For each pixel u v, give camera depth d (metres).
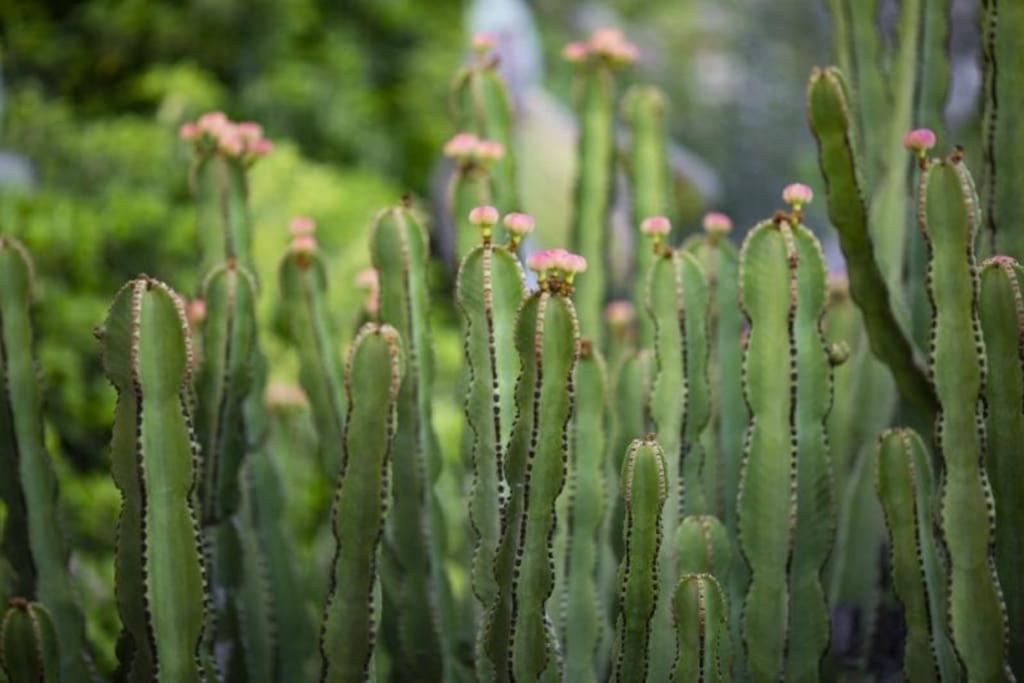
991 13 2.29
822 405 2.17
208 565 2.33
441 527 2.29
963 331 2.07
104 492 3.88
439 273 5.73
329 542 2.47
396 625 2.28
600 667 2.33
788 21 8.16
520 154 4.85
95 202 5.09
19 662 2.14
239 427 2.33
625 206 2.92
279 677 2.43
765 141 7.86
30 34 7.29
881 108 2.49
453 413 4.50
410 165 7.63
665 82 8.62
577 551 2.22
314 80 7.30
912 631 2.13
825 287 2.15
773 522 2.17
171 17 7.32
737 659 2.27
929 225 2.08
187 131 2.50
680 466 2.23
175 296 2.04
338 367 2.44
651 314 2.23
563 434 2.03
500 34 5.04
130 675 2.11
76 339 4.42
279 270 2.42
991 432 2.10
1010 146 2.29
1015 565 2.14
